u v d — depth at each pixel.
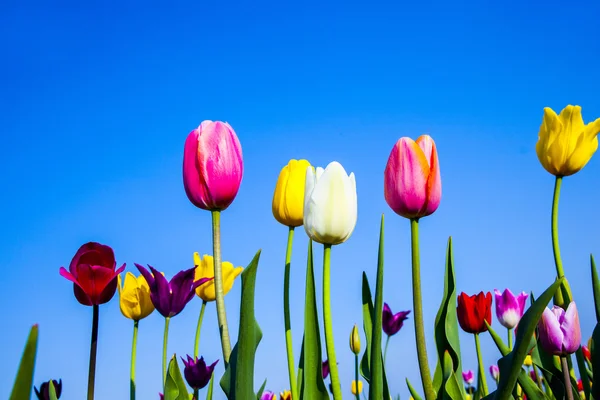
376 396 0.90
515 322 1.32
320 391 0.94
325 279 0.96
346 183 0.95
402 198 0.93
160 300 1.18
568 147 1.13
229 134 0.96
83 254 0.97
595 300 1.07
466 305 1.19
